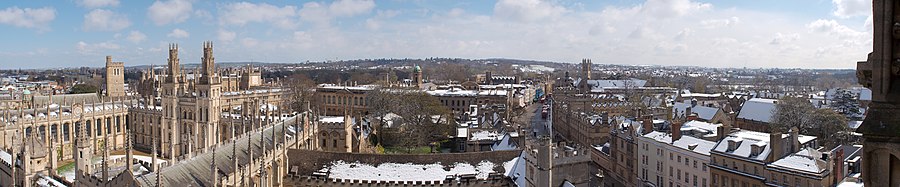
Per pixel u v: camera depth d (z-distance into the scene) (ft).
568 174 264.72
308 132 426.10
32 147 271.08
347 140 480.64
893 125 65.31
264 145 290.15
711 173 358.23
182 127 522.88
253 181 272.72
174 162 238.68
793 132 336.70
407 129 581.94
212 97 504.02
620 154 466.29
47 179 265.95
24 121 465.88
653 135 430.20
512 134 402.31
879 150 66.64
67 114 516.32
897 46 65.46
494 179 295.07
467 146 433.89
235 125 508.53
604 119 545.44
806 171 305.12
